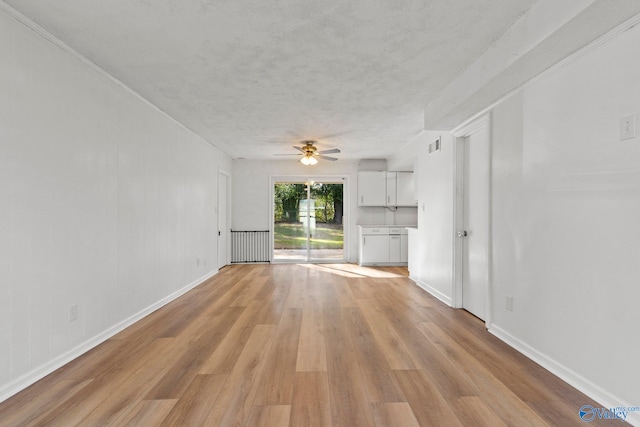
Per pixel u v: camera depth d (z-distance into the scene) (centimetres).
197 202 516
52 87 231
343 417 175
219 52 256
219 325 323
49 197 228
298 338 288
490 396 195
